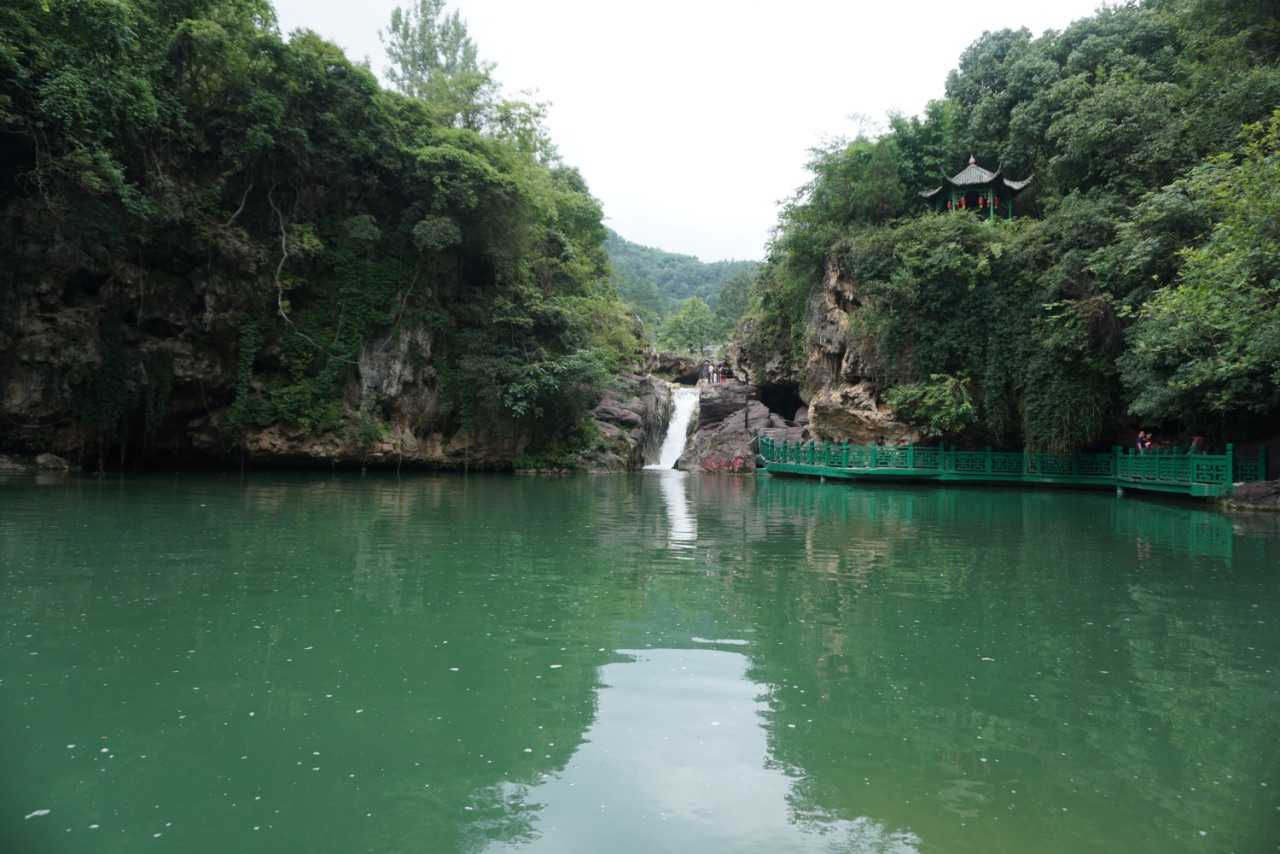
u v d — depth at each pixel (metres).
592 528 13.52
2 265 21.53
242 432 27.02
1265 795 3.87
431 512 15.50
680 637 6.50
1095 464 25.03
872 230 31.02
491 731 4.52
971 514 16.94
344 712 4.75
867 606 7.69
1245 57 23.56
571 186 47.41
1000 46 39.31
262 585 8.09
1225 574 9.52
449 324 31.12
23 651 5.74
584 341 34.44
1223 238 15.98
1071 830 3.50
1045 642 6.47
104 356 23.72
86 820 3.45
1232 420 21.75
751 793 3.82
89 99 19.62
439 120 33.34
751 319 44.34
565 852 3.22
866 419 29.86
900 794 3.83
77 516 13.09
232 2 25.16
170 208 24.03
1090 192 26.44
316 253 27.50
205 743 4.27
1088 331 24.20
